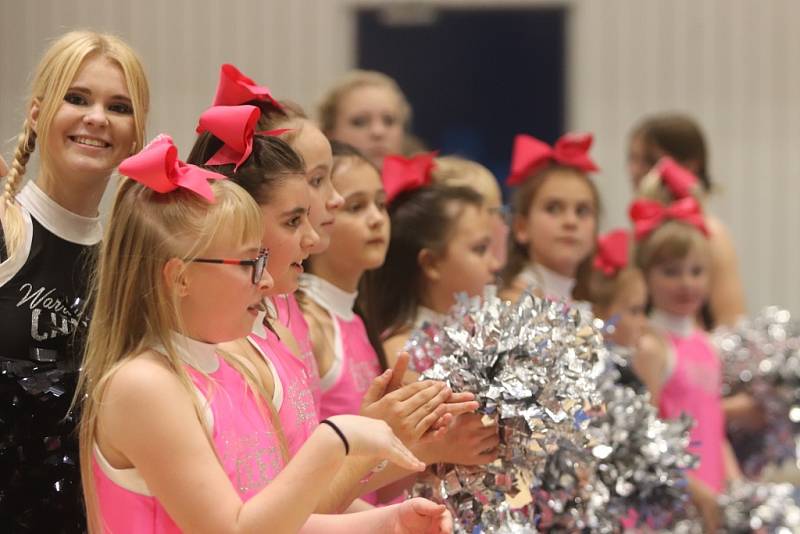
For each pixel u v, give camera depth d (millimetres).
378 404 6430
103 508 5664
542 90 20297
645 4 19625
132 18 19125
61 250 7062
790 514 11172
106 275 5766
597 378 7387
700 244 12391
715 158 19484
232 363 6180
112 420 5555
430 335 7359
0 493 6379
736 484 11531
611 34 19750
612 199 19672
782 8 19312
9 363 6574
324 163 7246
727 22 19438
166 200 5695
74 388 6598
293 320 7625
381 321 9047
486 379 6789
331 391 8008
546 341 6891
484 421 6762
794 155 19328
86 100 7051
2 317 6770
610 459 8180
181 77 19250
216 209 5652
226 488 5496
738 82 19422
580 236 10797
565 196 10773
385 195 8492
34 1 18859
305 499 5488
